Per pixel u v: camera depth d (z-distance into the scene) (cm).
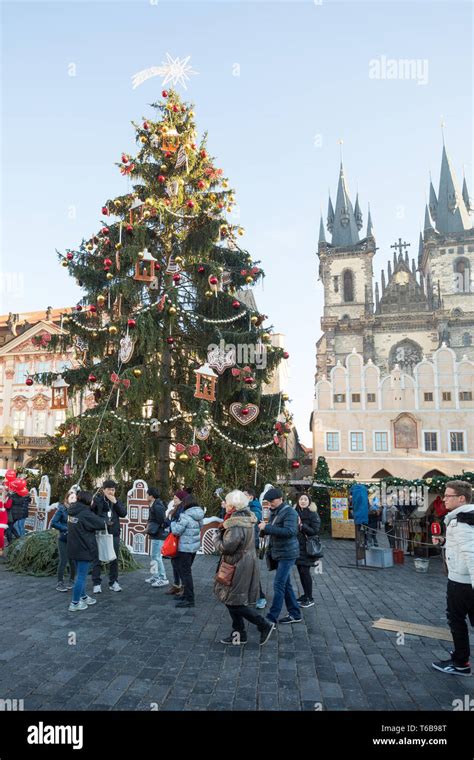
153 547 932
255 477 1501
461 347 7031
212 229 1584
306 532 819
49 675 498
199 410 1381
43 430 3719
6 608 753
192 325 1655
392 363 7169
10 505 1276
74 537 751
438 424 3600
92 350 1595
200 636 633
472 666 539
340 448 3681
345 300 7994
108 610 749
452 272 7744
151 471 1569
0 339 4075
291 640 625
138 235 1495
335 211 9000
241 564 589
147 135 1720
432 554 1470
